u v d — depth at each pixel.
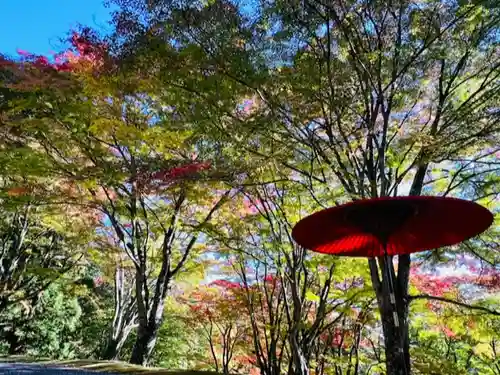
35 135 6.66
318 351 7.09
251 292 7.64
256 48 4.44
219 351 9.91
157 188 5.48
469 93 5.36
